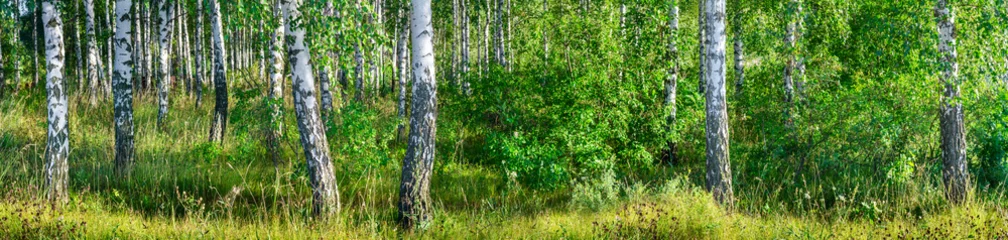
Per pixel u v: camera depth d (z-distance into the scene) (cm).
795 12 1002
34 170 854
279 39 923
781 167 989
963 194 785
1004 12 707
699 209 672
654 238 627
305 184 866
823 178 961
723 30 781
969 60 765
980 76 756
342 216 718
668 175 1031
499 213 744
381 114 1417
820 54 1077
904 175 848
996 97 866
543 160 960
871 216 727
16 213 630
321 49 662
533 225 660
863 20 1116
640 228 631
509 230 657
